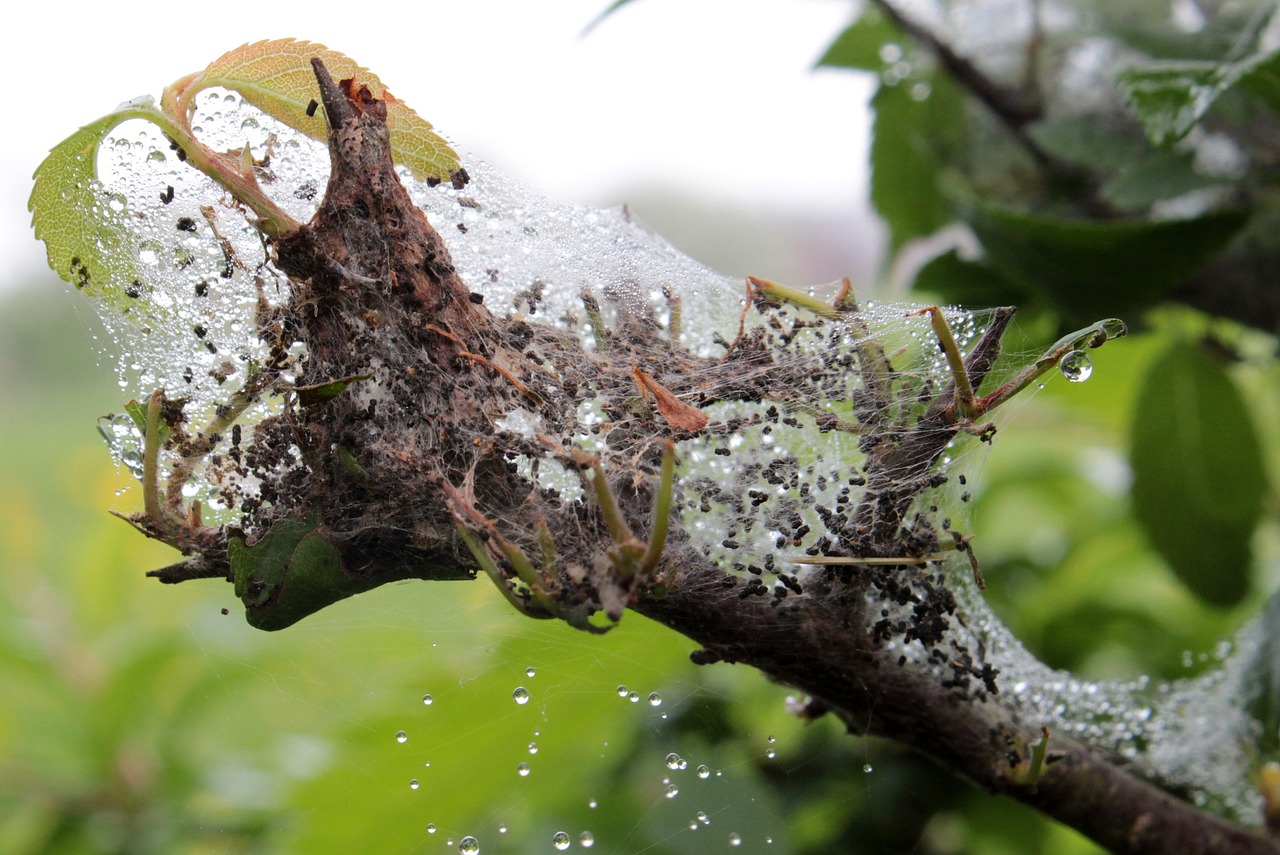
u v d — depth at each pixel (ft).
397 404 1.31
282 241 1.30
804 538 1.35
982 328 1.47
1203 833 1.40
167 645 1.63
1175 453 1.60
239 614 1.80
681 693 1.56
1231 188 1.57
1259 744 1.50
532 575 1.27
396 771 1.51
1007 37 1.69
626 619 1.50
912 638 1.35
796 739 1.58
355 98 1.31
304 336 1.31
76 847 1.62
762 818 1.53
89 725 1.63
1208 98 1.42
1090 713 1.54
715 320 1.44
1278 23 1.51
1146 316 1.58
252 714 1.74
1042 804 1.40
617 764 1.56
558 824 1.53
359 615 1.57
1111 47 1.64
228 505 1.33
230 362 1.35
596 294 1.39
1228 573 1.60
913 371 1.37
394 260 1.31
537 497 1.31
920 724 1.37
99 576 1.78
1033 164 1.63
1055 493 1.97
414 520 1.30
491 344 1.32
